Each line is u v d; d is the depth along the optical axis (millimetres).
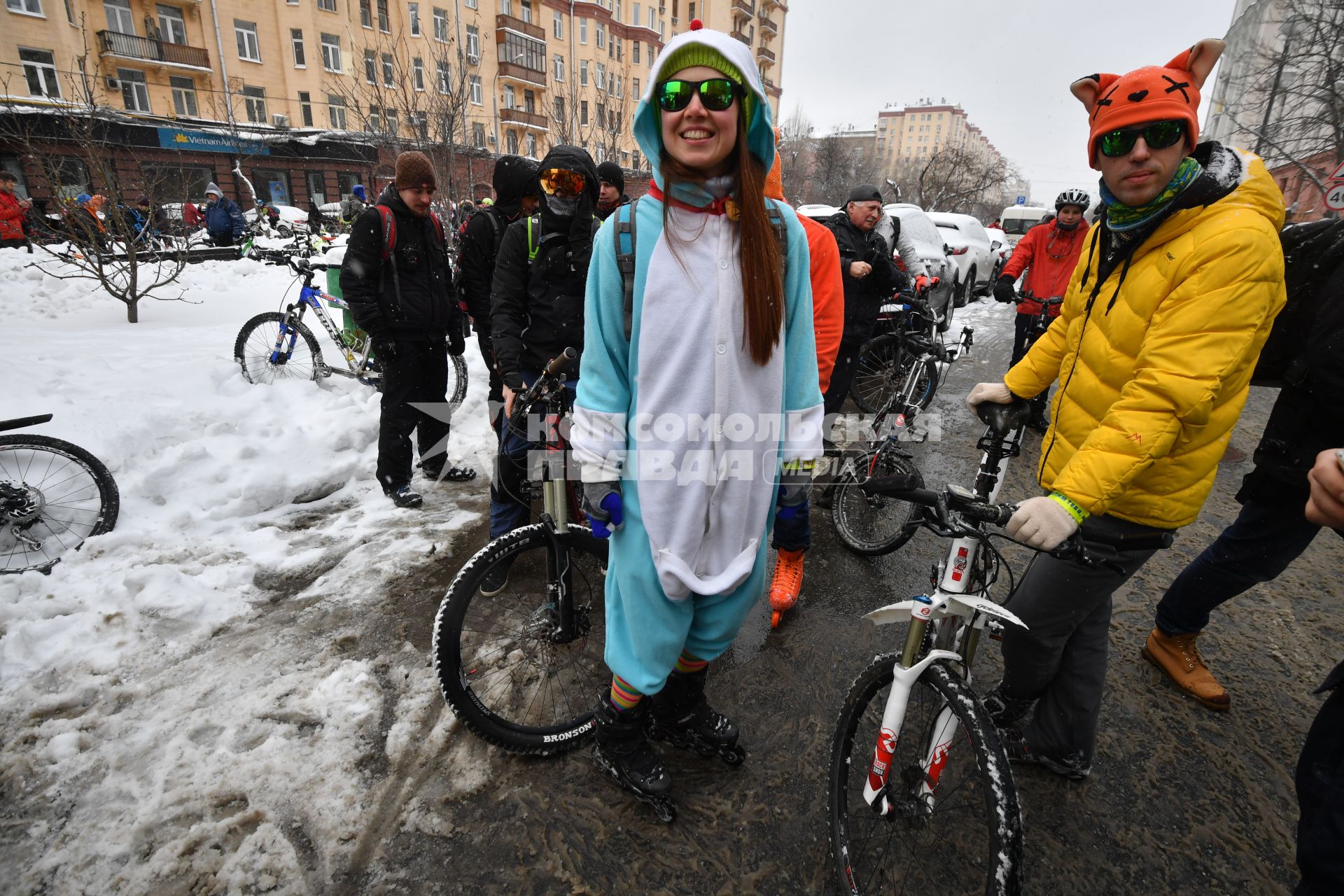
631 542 1637
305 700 2344
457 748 2193
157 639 2623
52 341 5891
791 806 2039
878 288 4168
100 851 1810
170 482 3561
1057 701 2012
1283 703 2498
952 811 1772
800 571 3000
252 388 4816
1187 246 1446
